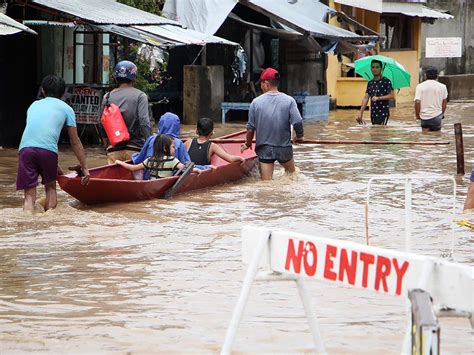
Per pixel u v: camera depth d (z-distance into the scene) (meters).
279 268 8.84
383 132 39.06
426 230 18.42
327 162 29.28
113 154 23.08
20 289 13.73
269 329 11.80
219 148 24.41
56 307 12.80
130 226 18.59
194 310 12.68
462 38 69.94
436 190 23.80
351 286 8.33
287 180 25.06
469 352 10.87
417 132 39.16
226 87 46.19
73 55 32.72
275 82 24.72
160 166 22.19
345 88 54.25
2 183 24.14
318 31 42.28
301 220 19.53
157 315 12.43
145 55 38.09
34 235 17.61
